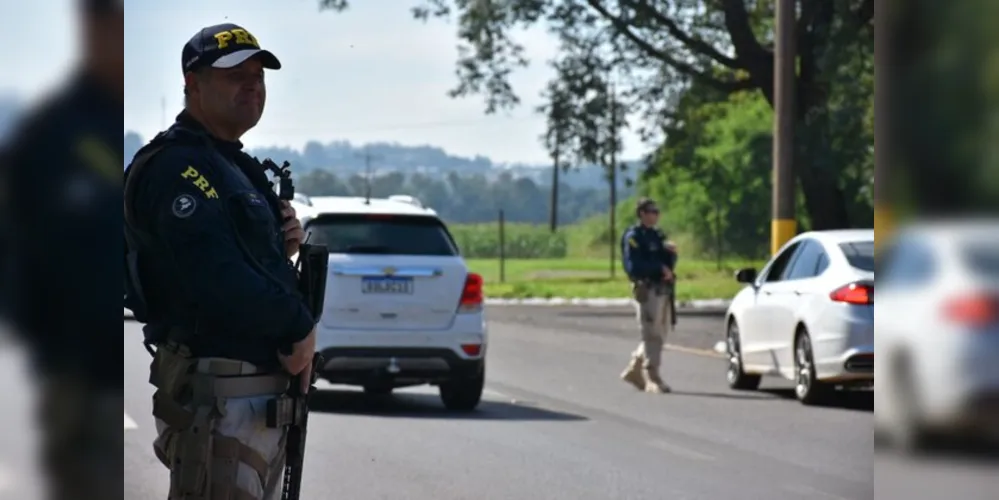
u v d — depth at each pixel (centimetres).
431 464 1781
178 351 770
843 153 5628
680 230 12838
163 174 748
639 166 7138
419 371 2306
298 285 813
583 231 16975
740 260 11619
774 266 2742
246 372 770
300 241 820
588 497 1563
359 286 2289
